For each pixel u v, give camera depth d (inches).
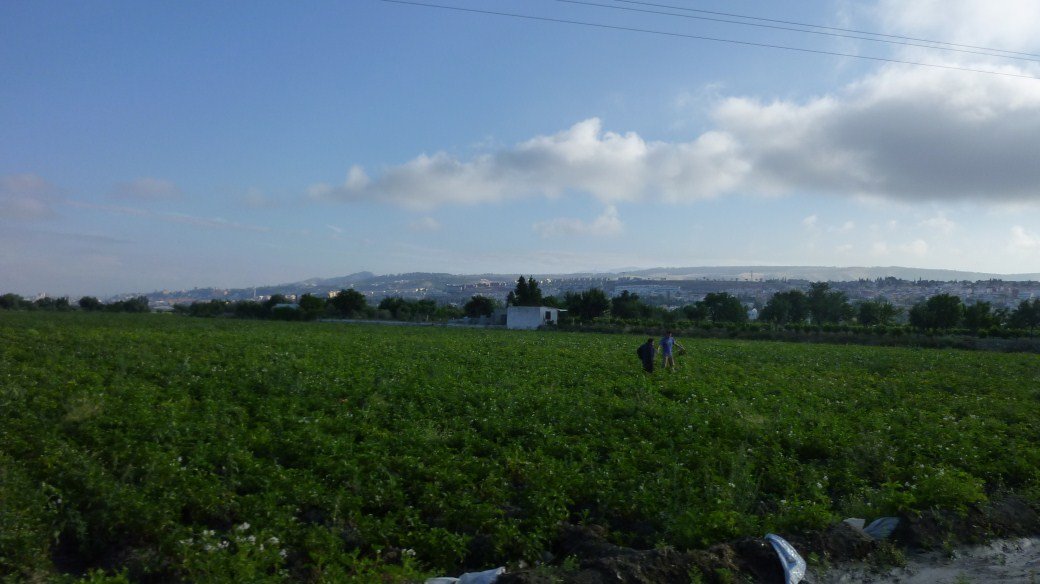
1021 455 493.4
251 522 335.0
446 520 353.4
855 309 4121.6
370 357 1120.2
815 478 436.8
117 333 1561.3
